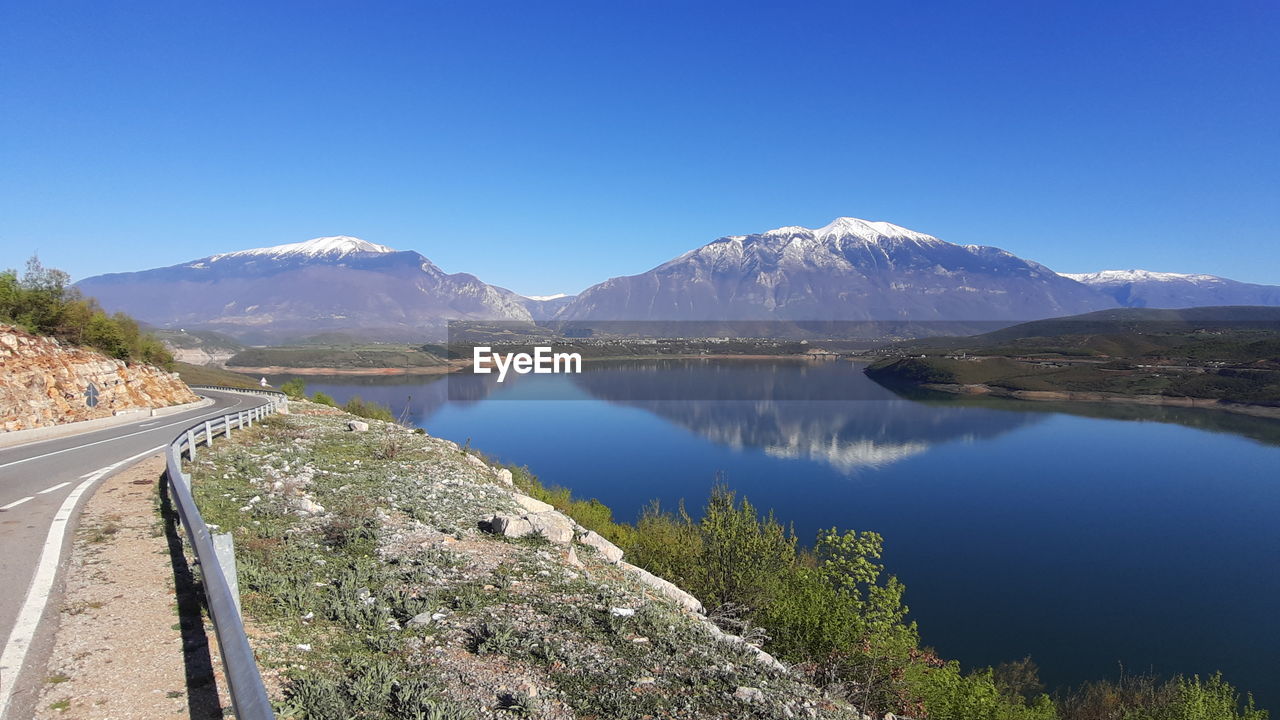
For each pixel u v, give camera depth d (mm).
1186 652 47875
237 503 15188
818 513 88125
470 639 9242
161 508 13797
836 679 15750
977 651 47156
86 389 34906
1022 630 51062
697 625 12141
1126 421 170000
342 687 7184
